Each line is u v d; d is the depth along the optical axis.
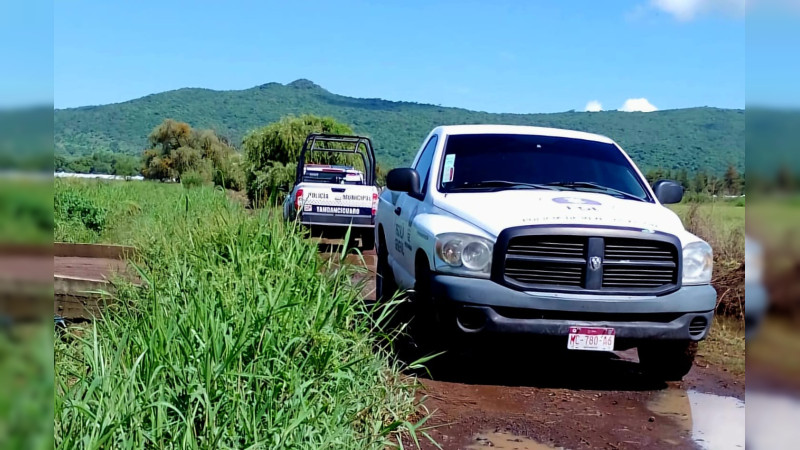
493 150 6.62
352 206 14.34
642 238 5.25
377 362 4.41
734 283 7.98
